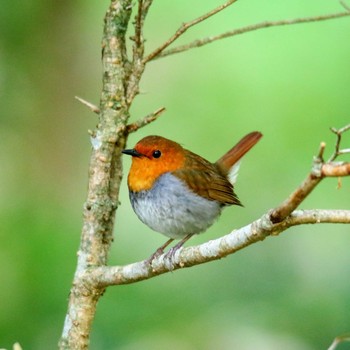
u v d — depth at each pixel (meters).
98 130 7.46
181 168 9.12
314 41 13.88
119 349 11.08
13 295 11.12
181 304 11.81
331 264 12.68
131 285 11.70
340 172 5.20
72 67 14.18
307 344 11.45
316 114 13.56
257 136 10.44
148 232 13.44
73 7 13.94
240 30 7.64
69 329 7.34
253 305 11.96
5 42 13.29
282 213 5.65
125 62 7.54
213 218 9.43
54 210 12.97
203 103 14.33
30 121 13.76
